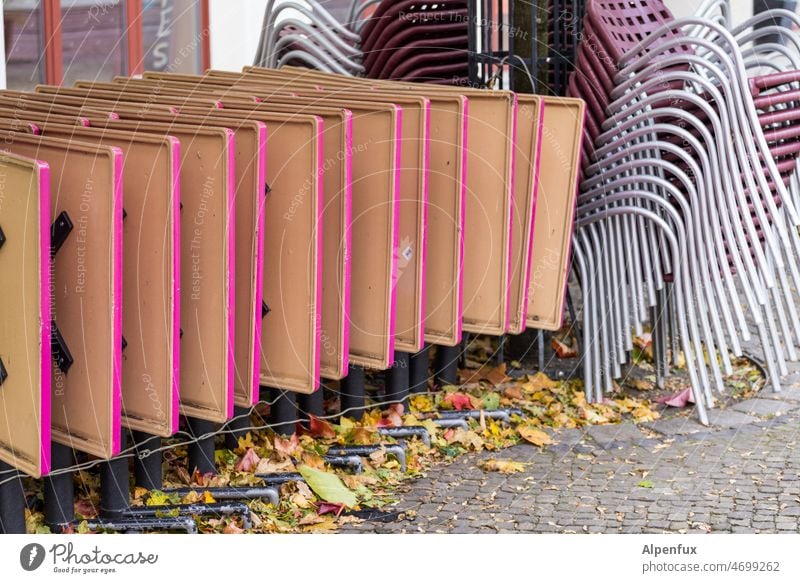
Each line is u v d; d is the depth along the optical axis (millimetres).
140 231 3635
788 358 5535
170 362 3629
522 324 4887
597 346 5324
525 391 5398
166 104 4355
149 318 3666
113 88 4902
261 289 3994
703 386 5141
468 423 4945
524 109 4789
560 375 5633
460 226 4641
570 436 4902
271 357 4273
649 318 6383
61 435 3605
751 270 5035
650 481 4363
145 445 3986
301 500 4082
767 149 4898
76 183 3451
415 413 4957
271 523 3885
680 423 5062
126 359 3750
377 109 4355
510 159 4688
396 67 6105
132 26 7480
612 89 5305
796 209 5324
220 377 3838
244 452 4434
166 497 3986
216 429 4543
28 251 3162
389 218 4383
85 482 4098
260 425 4723
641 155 5234
